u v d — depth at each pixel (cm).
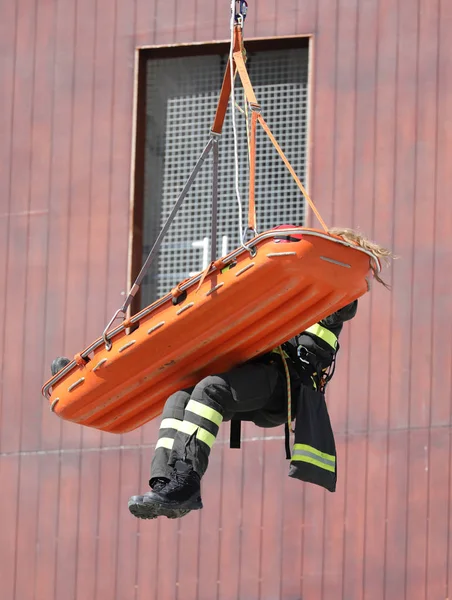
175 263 2598
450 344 2344
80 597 2450
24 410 2577
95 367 1440
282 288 1316
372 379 2364
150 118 2673
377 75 2477
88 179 2639
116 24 2675
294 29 2536
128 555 2441
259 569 2353
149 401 1496
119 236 2600
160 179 2648
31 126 2694
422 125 2436
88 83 2673
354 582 2297
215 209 1491
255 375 1380
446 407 2322
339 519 2331
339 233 1358
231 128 2609
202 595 2373
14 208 2670
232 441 1438
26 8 2741
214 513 2398
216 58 2648
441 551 2267
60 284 2614
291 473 1377
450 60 2445
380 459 2333
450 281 2367
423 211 2405
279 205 2544
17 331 2617
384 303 2384
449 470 2295
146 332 1394
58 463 2531
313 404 1419
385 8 2495
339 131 2477
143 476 2475
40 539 2502
